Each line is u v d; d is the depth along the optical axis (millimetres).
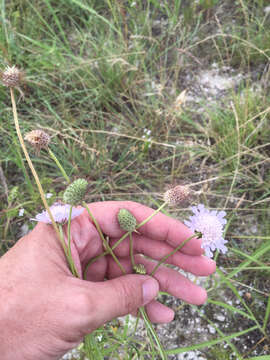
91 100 376
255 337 267
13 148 335
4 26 365
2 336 168
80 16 430
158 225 229
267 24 397
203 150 338
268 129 333
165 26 424
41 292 173
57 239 194
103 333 240
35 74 379
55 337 171
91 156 338
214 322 277
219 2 428
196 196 327
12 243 313
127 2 432
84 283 177
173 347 272
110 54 371
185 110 370
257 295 281
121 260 246
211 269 236
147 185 333
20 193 326
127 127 360
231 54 387
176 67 380
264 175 325
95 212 229
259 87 360
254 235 305
